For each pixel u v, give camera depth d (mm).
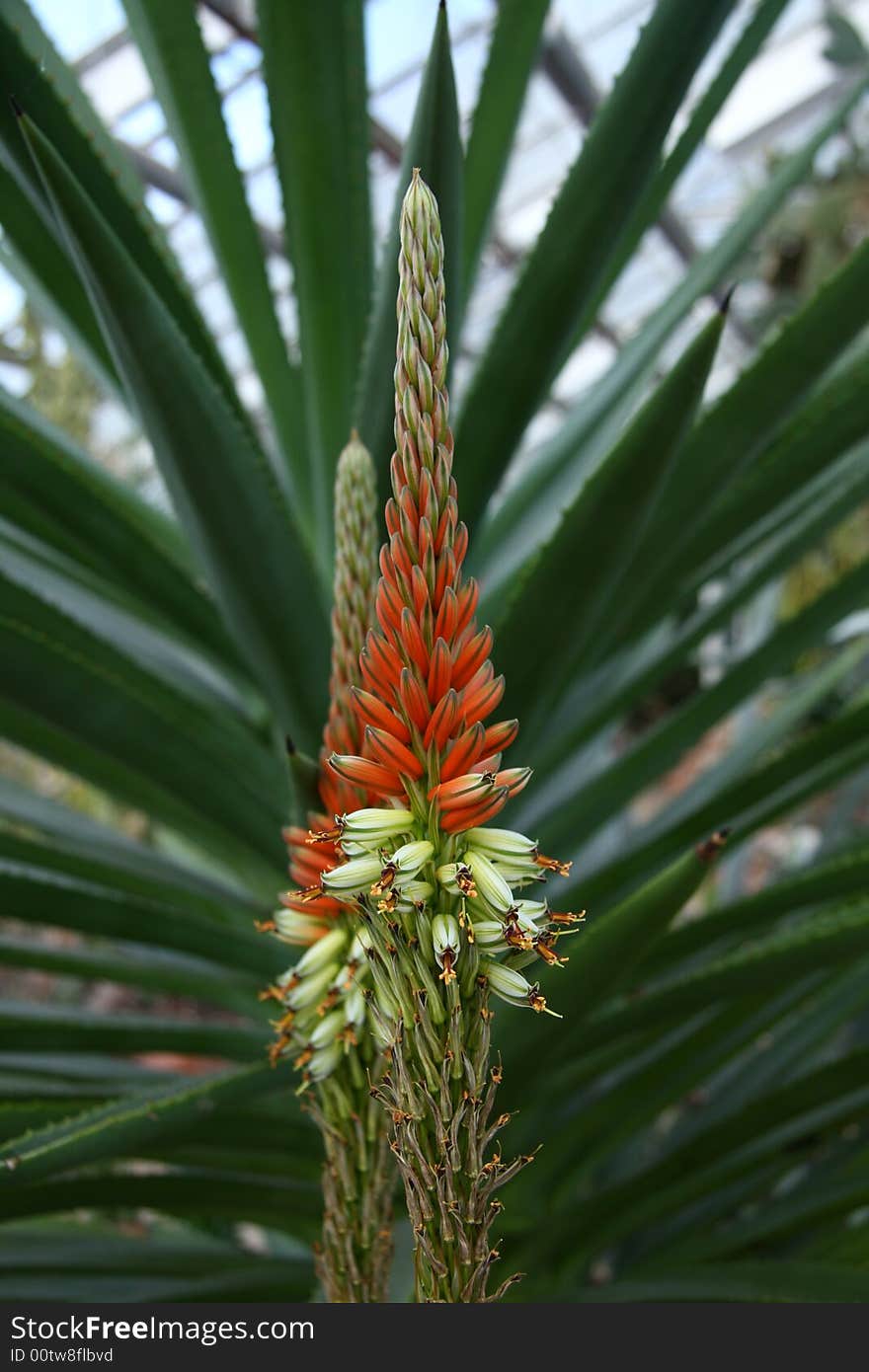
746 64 950
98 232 670
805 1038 1305
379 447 849
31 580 1169
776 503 961
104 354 1016
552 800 1397
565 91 3398
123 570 986
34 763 3096
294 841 594
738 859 1869
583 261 822
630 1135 1129
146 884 1009
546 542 766
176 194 2773
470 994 496
